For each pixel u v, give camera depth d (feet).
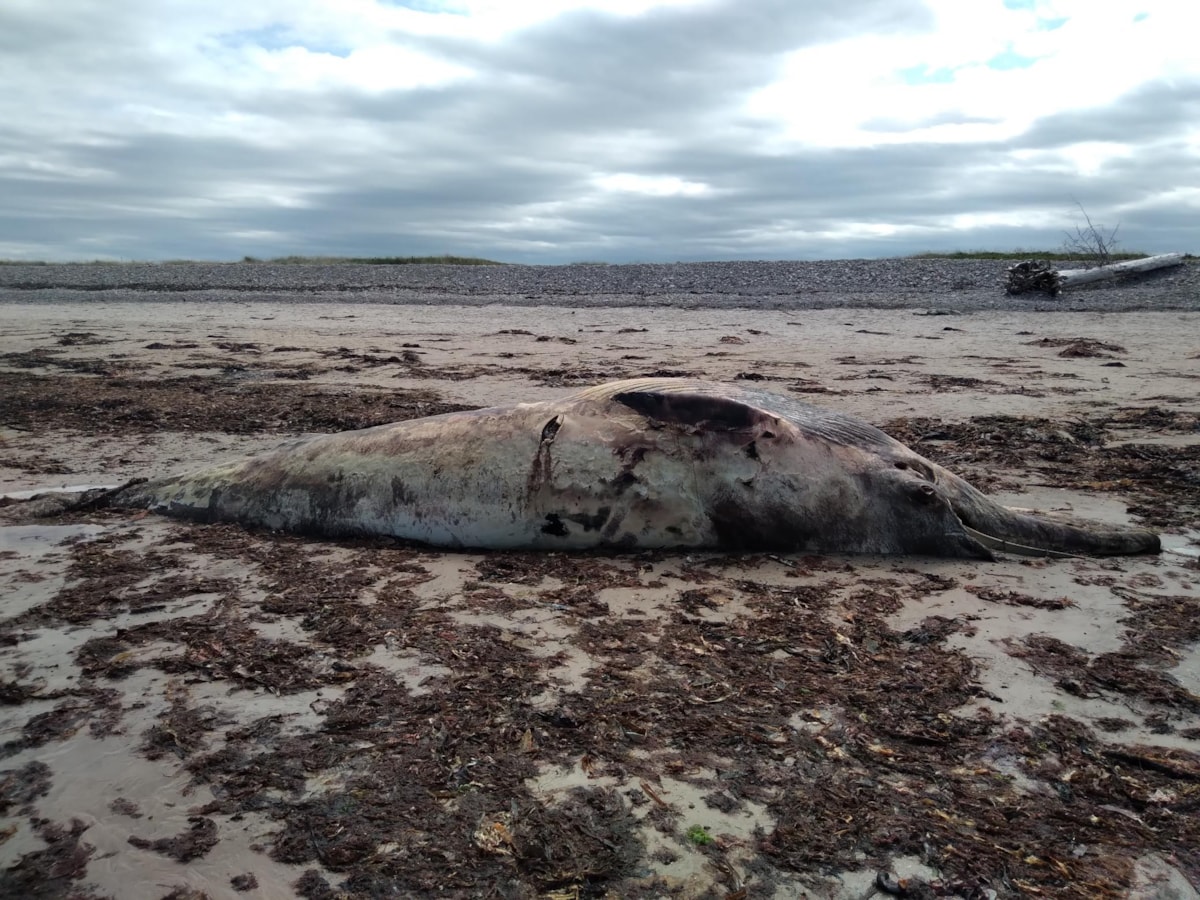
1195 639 15.69
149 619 17.11
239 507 23.07
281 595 18.24
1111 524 20.81
